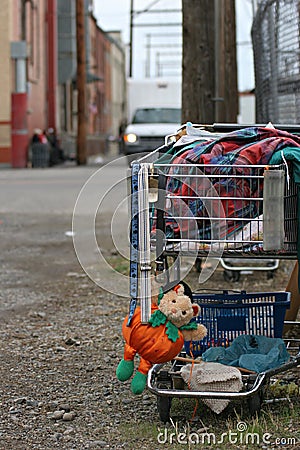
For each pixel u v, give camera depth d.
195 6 11.95
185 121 12.09
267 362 5.93
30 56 43.34
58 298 10.09
